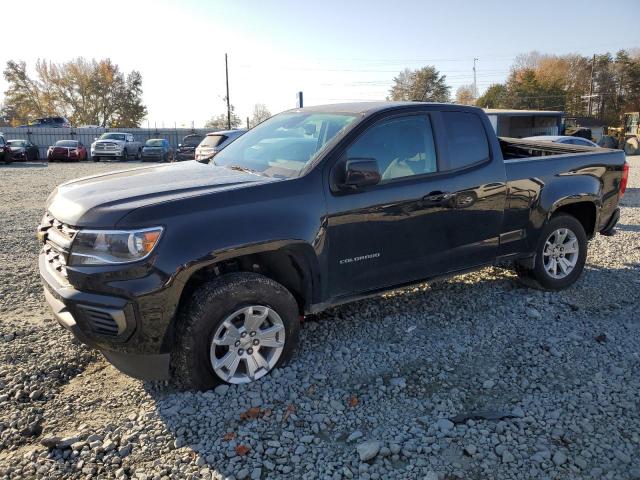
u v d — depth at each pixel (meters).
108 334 3.21
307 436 3.04
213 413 3.23
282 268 3.79
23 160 32.06
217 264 3.63
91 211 3.25
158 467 2.79
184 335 3.33
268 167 4.10
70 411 3.34
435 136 4.36
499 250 4.84
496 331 4.48
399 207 4.07
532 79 68.12
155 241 3.18
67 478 2.73
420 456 2.89
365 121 4.05
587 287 5.62
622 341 4.32
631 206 11.19
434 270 4.43
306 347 4.14
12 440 3.06
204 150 14.80
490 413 3.29
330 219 3.77
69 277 3.24
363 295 4.09
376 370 3.82
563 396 3.48
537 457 2.86
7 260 6.58
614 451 2.92
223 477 2.71
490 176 4.60
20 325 4.54
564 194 5.12
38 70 71.50
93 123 74.06
